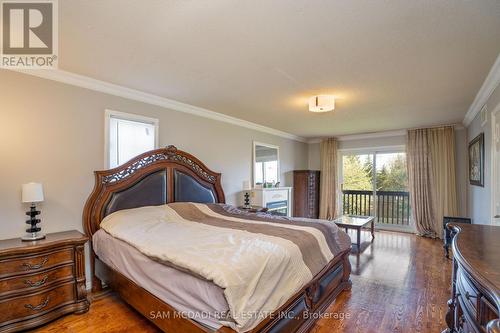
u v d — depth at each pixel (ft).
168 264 5.68
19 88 7.76
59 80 8.46
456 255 4.01
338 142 21.40
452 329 5.19
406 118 14.65
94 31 6.03
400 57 7.23
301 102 11.74
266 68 8.07
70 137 8.71
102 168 9.43
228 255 5.44
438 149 16.70
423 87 9.57
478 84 9.23
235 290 4.52
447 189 16.31
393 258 12.44
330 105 10.47
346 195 21.26
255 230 7.78
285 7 5.11
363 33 6.03
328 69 8.09
